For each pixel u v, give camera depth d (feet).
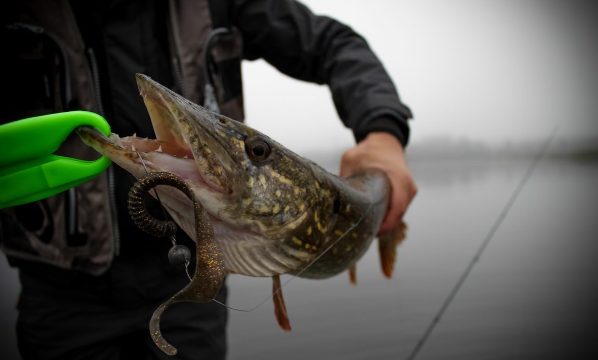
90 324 1.57
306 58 2.18
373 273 6.58
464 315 4.56
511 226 11.22
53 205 1.44
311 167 1.30
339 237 1.43
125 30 1.51
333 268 1.55
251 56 2.21
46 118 0.74
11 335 3.18
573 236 9.55
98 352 1.59
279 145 1.18
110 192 1.46
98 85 1.47
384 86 2.07
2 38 1.37
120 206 1.50
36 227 1.48
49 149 0.76
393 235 2.48
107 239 1.47
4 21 1.39
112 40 1.50
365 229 1.60
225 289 1.88
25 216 1.48
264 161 1.13
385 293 5.39
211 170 1.02
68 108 1.44
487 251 8.11
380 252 2.47
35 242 1.49
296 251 1.26
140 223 0.75
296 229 1.23
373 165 1.86
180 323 1.64
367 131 1.96
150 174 0.76
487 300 5.05
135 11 1.53
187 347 1.65
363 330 4.08
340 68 2.15
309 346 3.67
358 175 1.78
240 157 1.08
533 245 8.62
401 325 4.24
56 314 1.57
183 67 1.62
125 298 1.56
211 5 1.73
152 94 0.95
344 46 2.21
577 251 7.93
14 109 1.41
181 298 0.77
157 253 1.58
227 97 1.76
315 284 5.91
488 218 12.51
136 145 0.90
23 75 1.40
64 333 1.57
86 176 0.80
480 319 4.41
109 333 1.57
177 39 1.61
